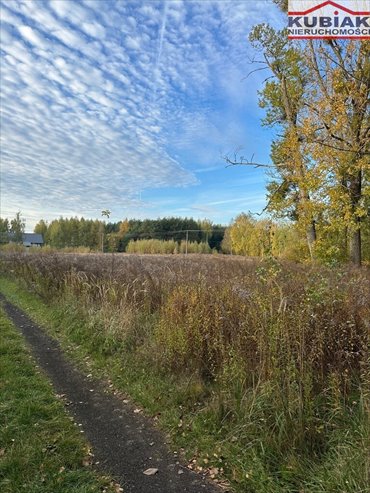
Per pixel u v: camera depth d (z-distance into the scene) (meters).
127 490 3.07
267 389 3.71
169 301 6.32
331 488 2.70
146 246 56.59
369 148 14.11
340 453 3.02
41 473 3.15
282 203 15.86
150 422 4.24
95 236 71.81
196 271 10.10
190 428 3.99
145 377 5.23
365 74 13.93
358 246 15.04
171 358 5.23
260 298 4.70
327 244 14.65
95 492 2.98
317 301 4.45
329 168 13.84
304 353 3.84
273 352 3.91
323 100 14.09
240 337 4.52
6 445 3.53
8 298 13.07
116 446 3.72
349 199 14.16
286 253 16.17
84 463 3.40
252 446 3.40
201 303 5.48
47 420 4.10
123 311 7.30
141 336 6.41
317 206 14.35
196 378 4.86
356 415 3.44
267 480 3.01
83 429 4.04
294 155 15.07
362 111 13.69
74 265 12.77
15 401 4.41
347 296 4.88
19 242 50.88
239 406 3.87
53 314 9.13
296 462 3.07
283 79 16.64
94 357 6.30
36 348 6.96
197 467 3.40
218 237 91.62
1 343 6.77
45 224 95.94
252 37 17.19
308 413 3.35
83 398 4.86
